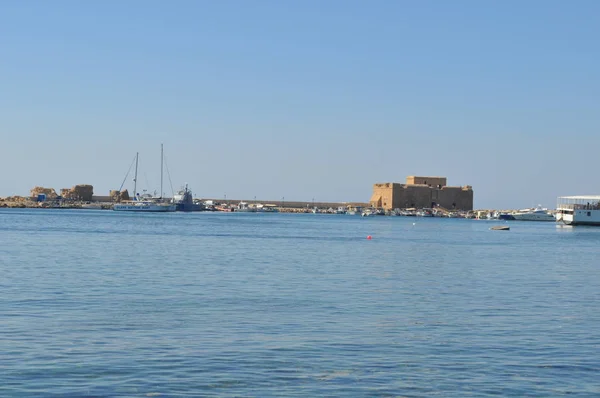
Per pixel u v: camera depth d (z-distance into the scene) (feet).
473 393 82.23
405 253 321.73
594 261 288.51
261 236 462.60
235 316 128.16
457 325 122.93
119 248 309.63
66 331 111.75
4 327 113.91
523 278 209.97
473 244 421.59
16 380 84.28
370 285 182.70
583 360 97.55
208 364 92.48
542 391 83.30
